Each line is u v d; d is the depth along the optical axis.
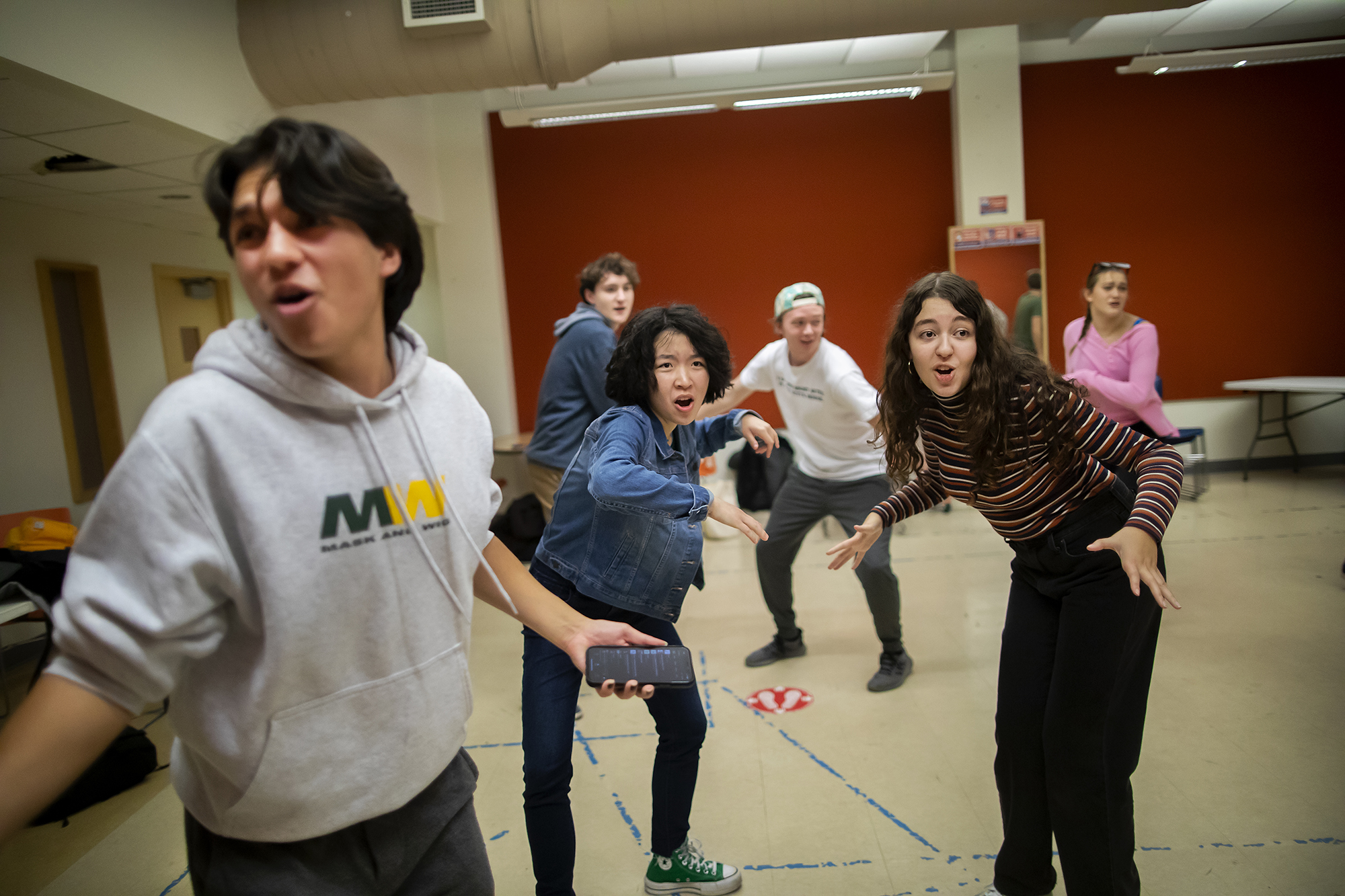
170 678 0.77
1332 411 6.48
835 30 4.05
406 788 0.95
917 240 6.56
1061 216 6.51
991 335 1.51
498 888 1.97
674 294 6.68
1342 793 2.13
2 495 4.12
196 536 0.75
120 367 4.88
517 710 3.02
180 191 4.19
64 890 2.08
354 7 3.80
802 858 2.02
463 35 3.87
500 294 6.51
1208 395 6.60
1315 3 5.69
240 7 3.76
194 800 0.90
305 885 0.91
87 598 0.72
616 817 2.27
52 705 0.73
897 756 2.49
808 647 3.50
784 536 3.16
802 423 3.07
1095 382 3.49
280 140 0.75
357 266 0.79
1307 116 6.39
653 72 6.29
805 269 6.62
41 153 3.43
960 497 1.67
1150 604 1.50
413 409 0.92
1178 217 6.49
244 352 0.79
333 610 0.83
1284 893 1.77
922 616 3.78
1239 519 5.12
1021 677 1.59
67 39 2.71
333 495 0.83
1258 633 3.28
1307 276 6.50
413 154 5.91
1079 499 1.53
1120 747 1.57
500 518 5.48
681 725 1.76
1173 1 4.01
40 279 4.36
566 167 6.60
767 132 6.54
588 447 1.69
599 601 1.69
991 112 6.21
